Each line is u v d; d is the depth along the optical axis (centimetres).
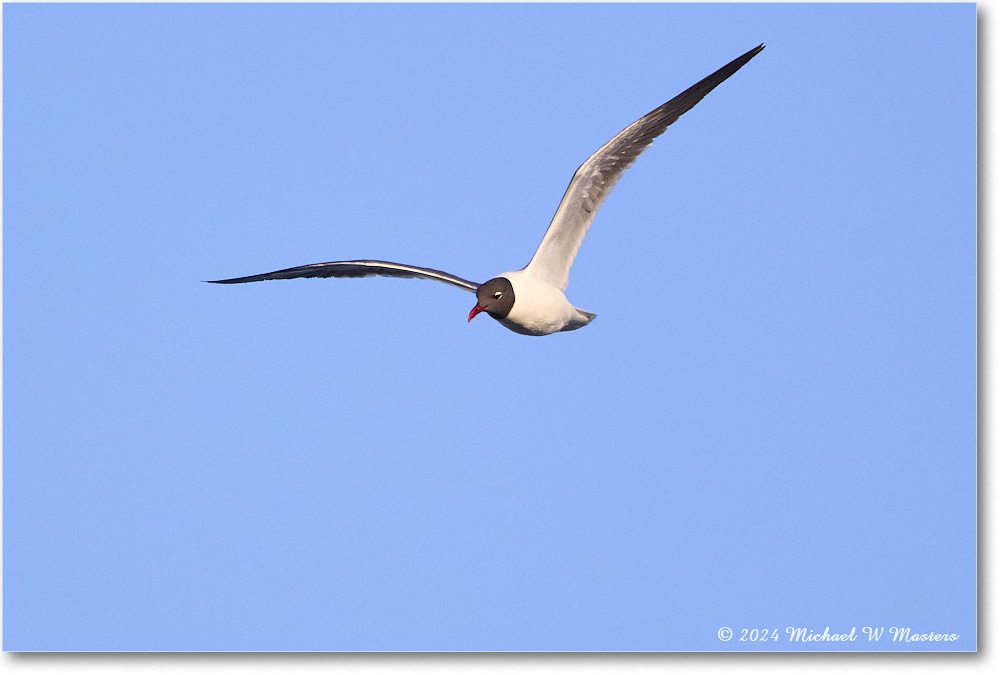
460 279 1455
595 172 1370
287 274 1602
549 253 1393
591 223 1401
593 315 1452
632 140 1377
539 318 1376
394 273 1513
